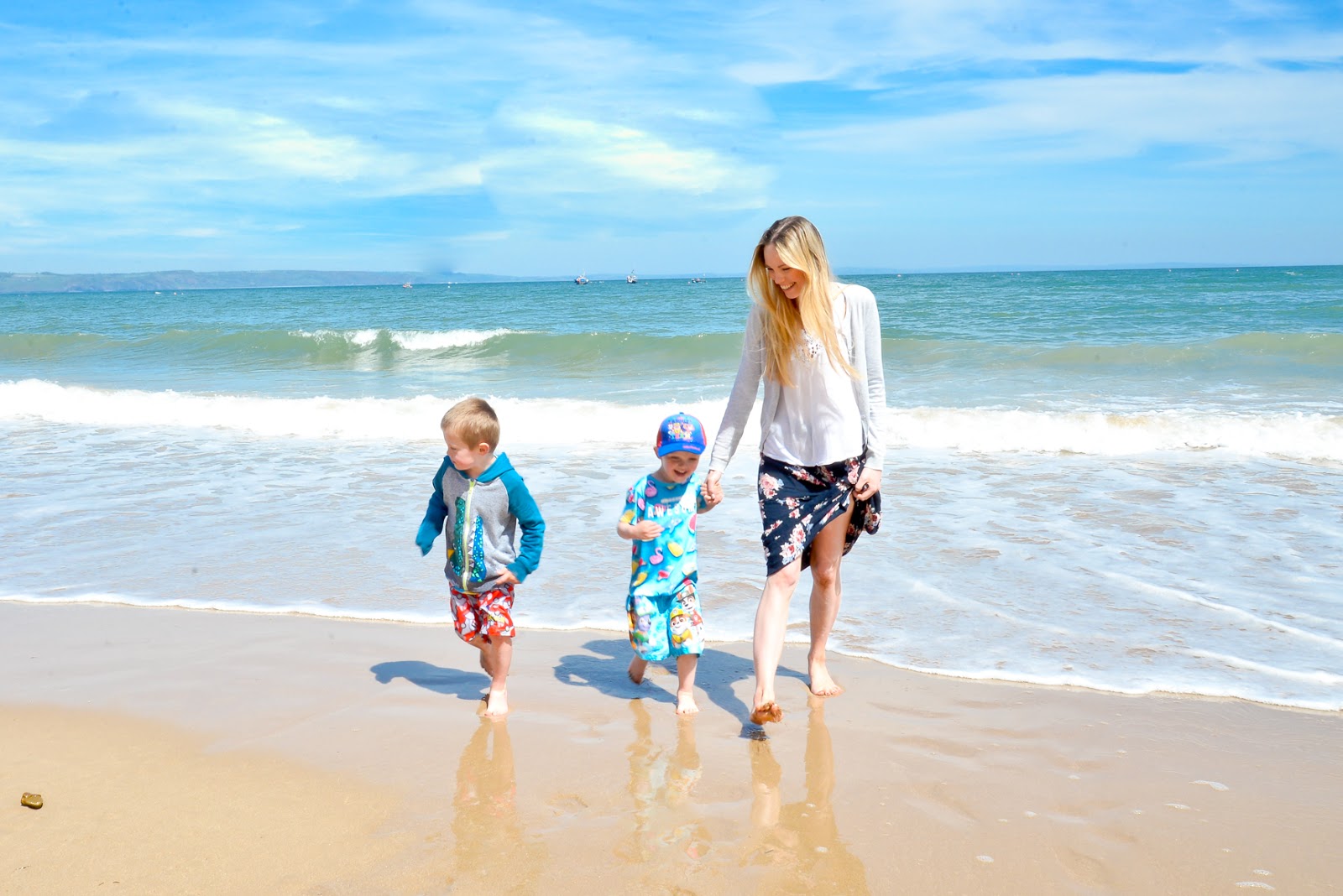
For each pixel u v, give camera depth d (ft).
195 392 46.60
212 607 14.89
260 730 10.45
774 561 10.82
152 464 26.86
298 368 58.29
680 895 7.30
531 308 140.87
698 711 11.21
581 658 12.95
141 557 17.56
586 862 7.76
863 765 9.64
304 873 7.55
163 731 10.39
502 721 10.80
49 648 13.10
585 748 10.10
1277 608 14.20
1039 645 12.99
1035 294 139.03
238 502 21.93
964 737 10.31
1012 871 7.67
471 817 8.53
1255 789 9.07
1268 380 41.04
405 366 58.23
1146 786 9.15
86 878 7.46
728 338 59.88
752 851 7.97
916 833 8.27
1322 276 216.33
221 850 7.90
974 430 29.17
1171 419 28.71
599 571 16.55
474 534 11.04
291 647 13.21
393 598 15.30
